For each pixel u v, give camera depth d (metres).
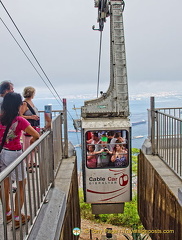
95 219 11.19
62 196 4.10
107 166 6.49
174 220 4.33
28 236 2.78
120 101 7.20
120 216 10.95
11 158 3.13
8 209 3.24
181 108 6.63
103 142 6.41
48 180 4.06
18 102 3.05
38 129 4.92
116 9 8.00
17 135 3.15
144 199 6.89
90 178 6.52
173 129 5.31
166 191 4.79
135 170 16.30
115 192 6.58
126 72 7.50
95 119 6.80
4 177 2.08
